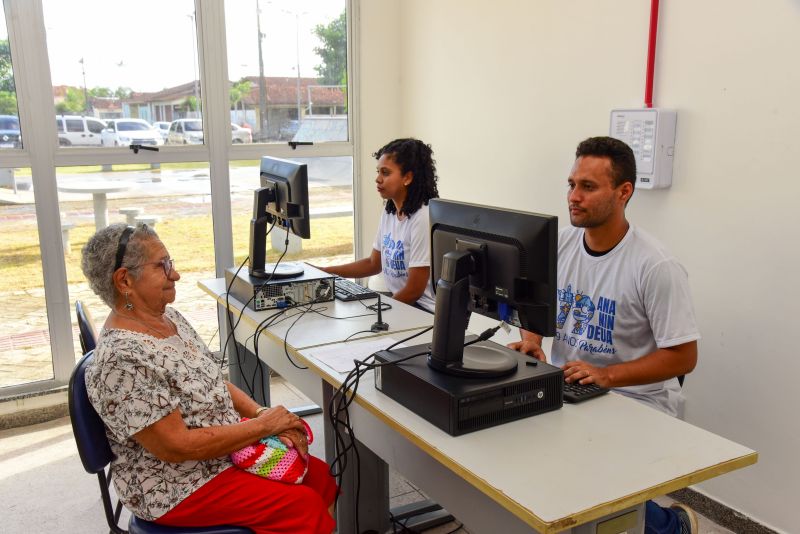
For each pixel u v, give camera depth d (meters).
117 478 1.61
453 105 3.58
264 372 2.91
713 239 2.30
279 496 1.64
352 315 2.42
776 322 2.15
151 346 1.57
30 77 3.06
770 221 2.12
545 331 1.54
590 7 2.68
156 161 3.43
